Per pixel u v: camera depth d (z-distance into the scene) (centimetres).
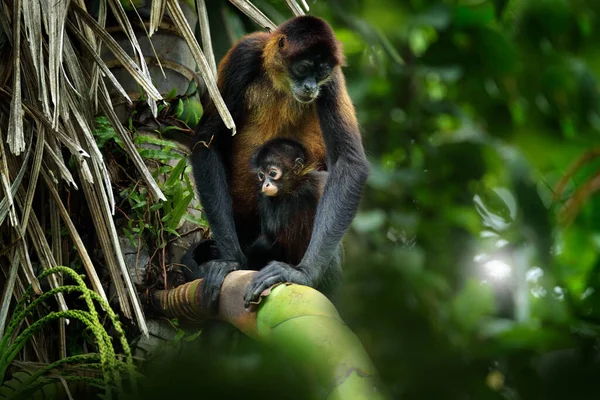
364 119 1252
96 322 509
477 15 1270
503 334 737
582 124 1305
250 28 1077
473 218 1242
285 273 749
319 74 913
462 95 1331
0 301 752
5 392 571
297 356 527
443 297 1083
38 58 685
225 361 348
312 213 916
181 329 805
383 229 1212
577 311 948
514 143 1309
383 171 1184
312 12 1248
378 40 1174
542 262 1056
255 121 966
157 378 336
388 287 1030
